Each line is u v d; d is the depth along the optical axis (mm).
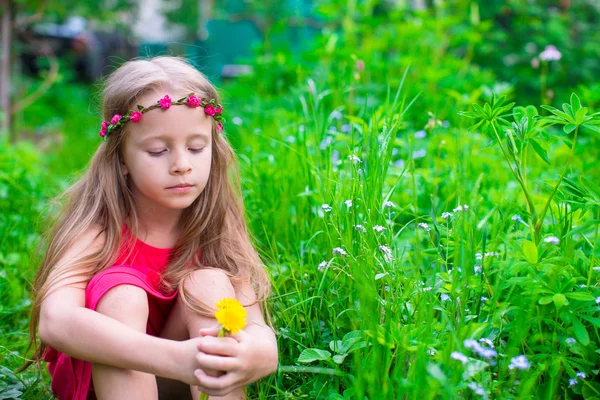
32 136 7098
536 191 2707
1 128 5621
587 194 1794
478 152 2869
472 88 4715
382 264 1847
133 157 1690
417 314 1728
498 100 1938
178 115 1660
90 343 1510
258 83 5129
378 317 1703
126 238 1747
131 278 1630
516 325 1612
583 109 1777
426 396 1414
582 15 6246
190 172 1686
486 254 1779
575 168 2912
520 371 1618
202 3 10969
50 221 2008
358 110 3973
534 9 5867
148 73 1690
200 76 1765
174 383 1740
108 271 1638
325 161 2432
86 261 1675
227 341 1494
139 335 1523
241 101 5066
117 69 1779
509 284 1691
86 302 1619
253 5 7500
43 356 1848
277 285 2078
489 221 2252
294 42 7422
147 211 1781
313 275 2092
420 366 1407
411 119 4219
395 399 1561
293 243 2461
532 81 5383
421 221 2527
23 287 2516
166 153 1681
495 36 5637
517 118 1933
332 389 1689
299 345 1833
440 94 4371
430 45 5059
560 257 1658
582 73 5469
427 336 1553
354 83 4086
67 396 1695
